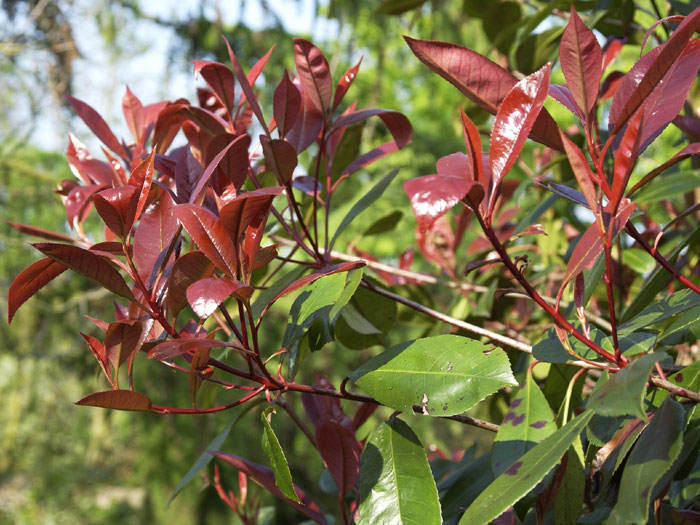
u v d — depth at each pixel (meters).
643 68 0.39
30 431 4.34
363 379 0.43
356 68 0.54
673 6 0.64
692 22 0.31
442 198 0.31
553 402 0.53
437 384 0.41
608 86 0.68
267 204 0.38
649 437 0.34
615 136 0.39
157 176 0.60
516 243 0.99
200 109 0.54
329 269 0.42
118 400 0.40
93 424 4.15
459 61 0.38
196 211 0.38
